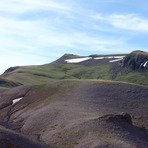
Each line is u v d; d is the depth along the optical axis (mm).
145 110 82562
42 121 74000
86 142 54594
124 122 64875
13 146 46000
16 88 118688
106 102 86188
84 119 66688
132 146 51500
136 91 94375
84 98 89125
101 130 59281
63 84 106125
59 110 78312
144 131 65625
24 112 91062
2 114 97312
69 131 61844
